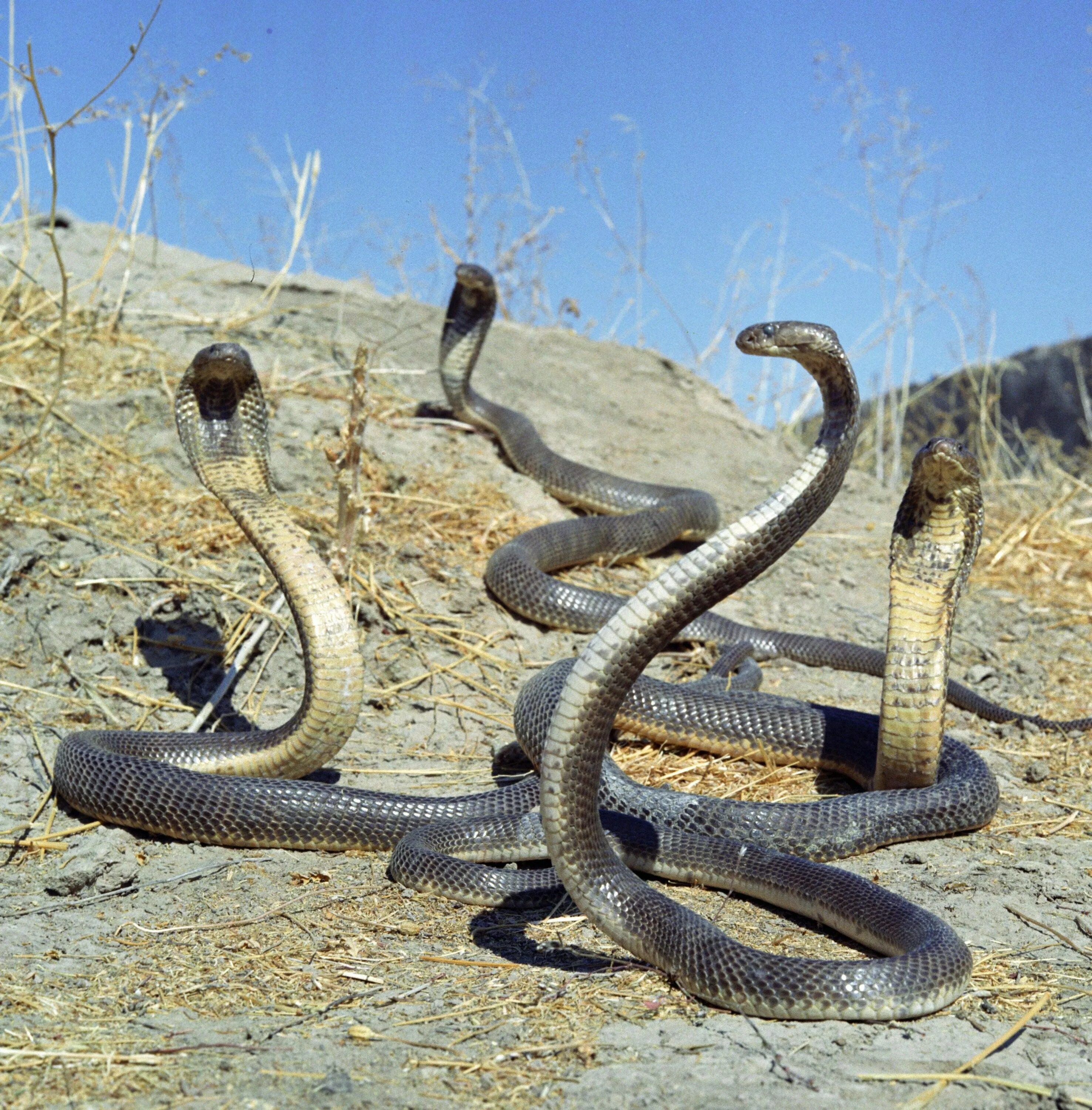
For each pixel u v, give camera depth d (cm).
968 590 171
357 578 140
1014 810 113
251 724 121
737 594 163
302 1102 67
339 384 179
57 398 145
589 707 76
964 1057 72
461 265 169
